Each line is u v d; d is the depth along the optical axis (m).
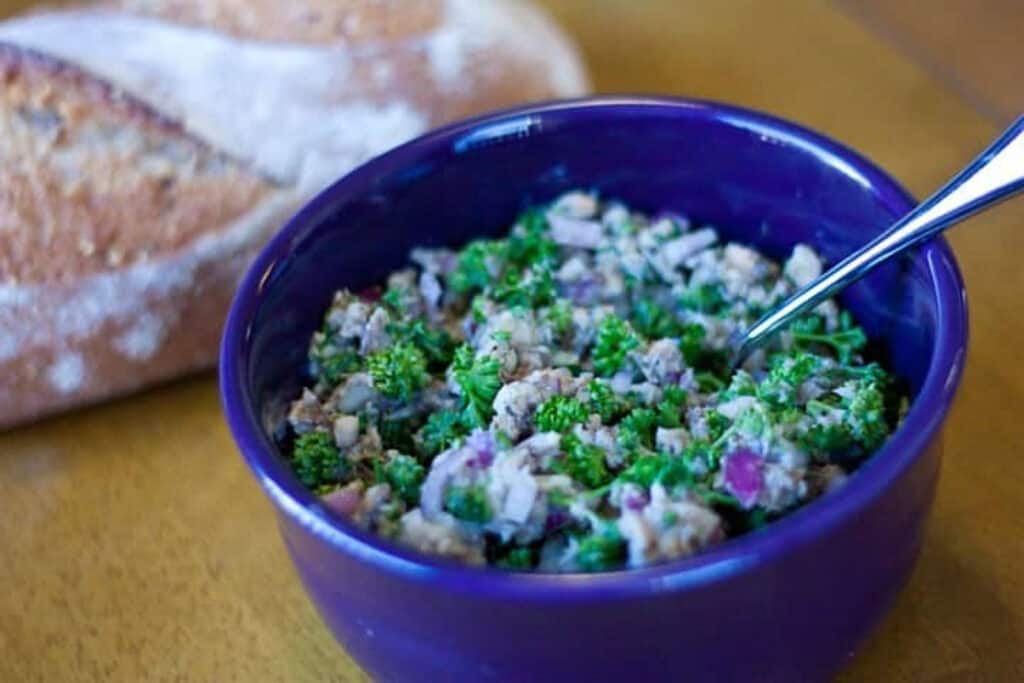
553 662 0.35
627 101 0.44
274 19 0.53
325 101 0.51
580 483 0.37
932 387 0.35
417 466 0.38
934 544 0.42
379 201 0.44
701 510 0.35
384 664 0.37
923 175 0.53
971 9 0.59
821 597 0.35
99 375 0.48
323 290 0.43
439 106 0.52
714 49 0.59
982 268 0.49
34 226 0.48
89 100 0.50
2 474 0.48
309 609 0.43
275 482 0.36
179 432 0.48
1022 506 0.43
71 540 0.45
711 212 0.46
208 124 0.50
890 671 0.40
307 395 0.41
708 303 0.43
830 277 0.40
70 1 0.60
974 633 0.41
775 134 0.43
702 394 0.41
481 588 0.33
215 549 0.45
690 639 0.34
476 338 0.42
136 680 0.42
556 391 0.39
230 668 0.42
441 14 0.54
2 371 0.47
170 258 0.48
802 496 0.36
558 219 0.45
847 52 0.58
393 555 0.34
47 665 0.42
